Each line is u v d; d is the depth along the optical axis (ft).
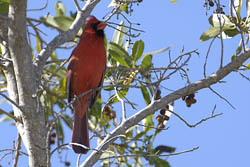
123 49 34.47
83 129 32.50
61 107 36.04
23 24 22.97
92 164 27.94
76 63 32.35
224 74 29.66
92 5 30.37
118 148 35.73
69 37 28.73
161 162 34.96
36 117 24.99
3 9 28.17
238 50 33.99
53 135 35.14
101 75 33.27
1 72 35.09
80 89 33.04
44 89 26.12
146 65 33.63
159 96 32.89
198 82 29.55
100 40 32.53
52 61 28.73
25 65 24.09
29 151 25.38
